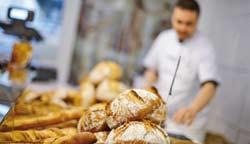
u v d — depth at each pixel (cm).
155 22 296
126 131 62
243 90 164
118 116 67
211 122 208
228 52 206
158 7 294
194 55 182
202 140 137
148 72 214
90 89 134
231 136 150
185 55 181
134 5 294
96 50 298
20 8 138
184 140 90
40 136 73
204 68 179
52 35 296
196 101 164
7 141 69
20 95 99
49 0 287
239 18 193
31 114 95
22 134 72
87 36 296
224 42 219
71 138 68
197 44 186
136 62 300
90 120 74
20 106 95
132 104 67
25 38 142
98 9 294
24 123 81
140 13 295
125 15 295
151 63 212
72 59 300
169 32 206
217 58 230
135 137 61
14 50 137
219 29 236
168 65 187
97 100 128
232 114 173
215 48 239
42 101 117
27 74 140
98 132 72
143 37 297
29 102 112
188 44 185
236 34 194
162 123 72
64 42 297
